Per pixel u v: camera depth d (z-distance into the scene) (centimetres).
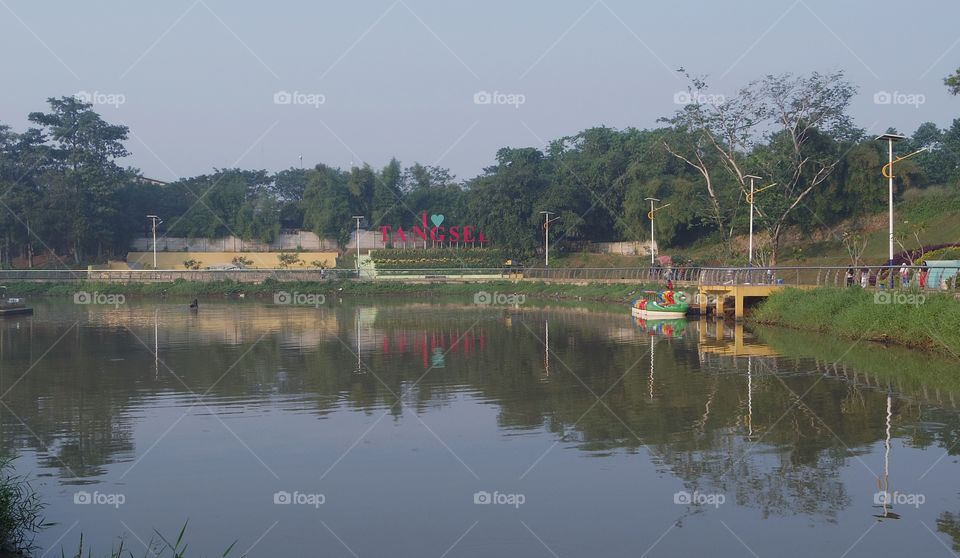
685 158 7056
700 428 1611
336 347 2989
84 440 1586
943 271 2939
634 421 1680
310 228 9331
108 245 8500
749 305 3816
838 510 1156
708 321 3938
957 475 1292
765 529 1094
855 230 6103
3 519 1102
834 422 1631
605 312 4741
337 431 1638
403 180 10381
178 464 1423
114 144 8725
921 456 1395
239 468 1398
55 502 1239
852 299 3022
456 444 1527
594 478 1314
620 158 8119
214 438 1593
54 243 8250
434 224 9062
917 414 1684
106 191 8081
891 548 1025
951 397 1842
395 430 1641
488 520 1144
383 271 7906
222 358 2698
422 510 1189
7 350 2989
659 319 4128
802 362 2375
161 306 5575
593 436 1568
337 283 7200
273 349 2936
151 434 1628
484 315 4584
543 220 8050
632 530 1101
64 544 1080
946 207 5878
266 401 1945
